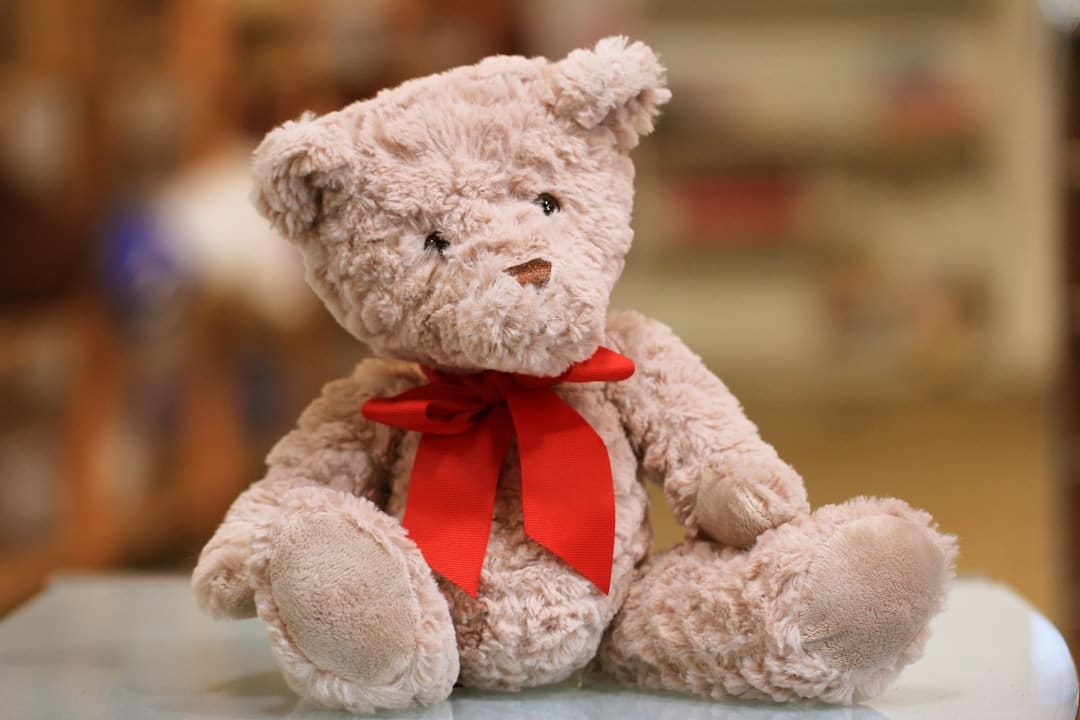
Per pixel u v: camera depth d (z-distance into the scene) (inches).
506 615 38.5
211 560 38.5
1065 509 57.8
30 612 47.5
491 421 39.7
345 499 38.2
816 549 37.9
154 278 81.1
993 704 39.5
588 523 38.9
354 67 77.7
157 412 84.0
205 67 81.6
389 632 37.1
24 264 79.4
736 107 145.3
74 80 84.0
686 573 39.3
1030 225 145.9
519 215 38.4
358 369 41.5
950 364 144.0
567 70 39.2
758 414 126.9
